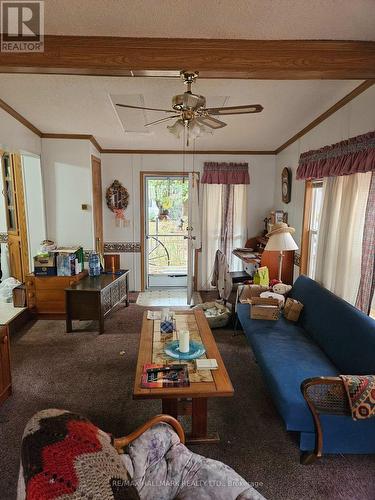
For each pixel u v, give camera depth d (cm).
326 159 305
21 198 442
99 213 502
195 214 472
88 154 437
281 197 488
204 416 203
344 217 272
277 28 183
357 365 204
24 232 450
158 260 598
